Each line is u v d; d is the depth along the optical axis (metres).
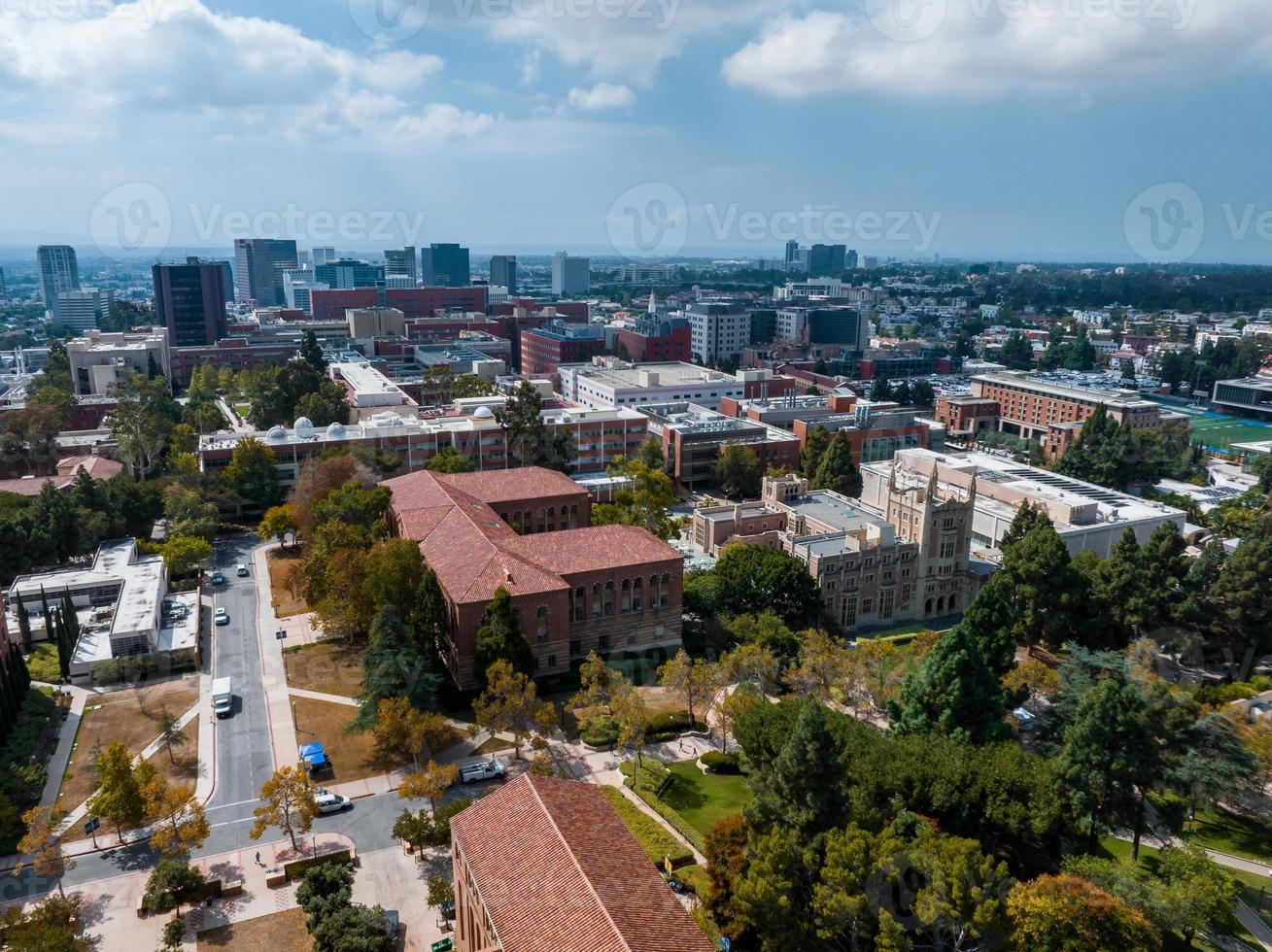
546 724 99.94
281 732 107.25
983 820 81.69
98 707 112.69
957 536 154.38
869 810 78.88
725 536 162.62
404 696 98.44
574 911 57.22
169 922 76.06
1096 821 87.31
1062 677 111.69
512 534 134.00
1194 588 135.50
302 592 137.25
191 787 96.06
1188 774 92.88
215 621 137.50
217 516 175.88
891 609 151.12
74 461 192.50
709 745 108.69
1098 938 66.00
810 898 75.81
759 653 113.38
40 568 149.25
